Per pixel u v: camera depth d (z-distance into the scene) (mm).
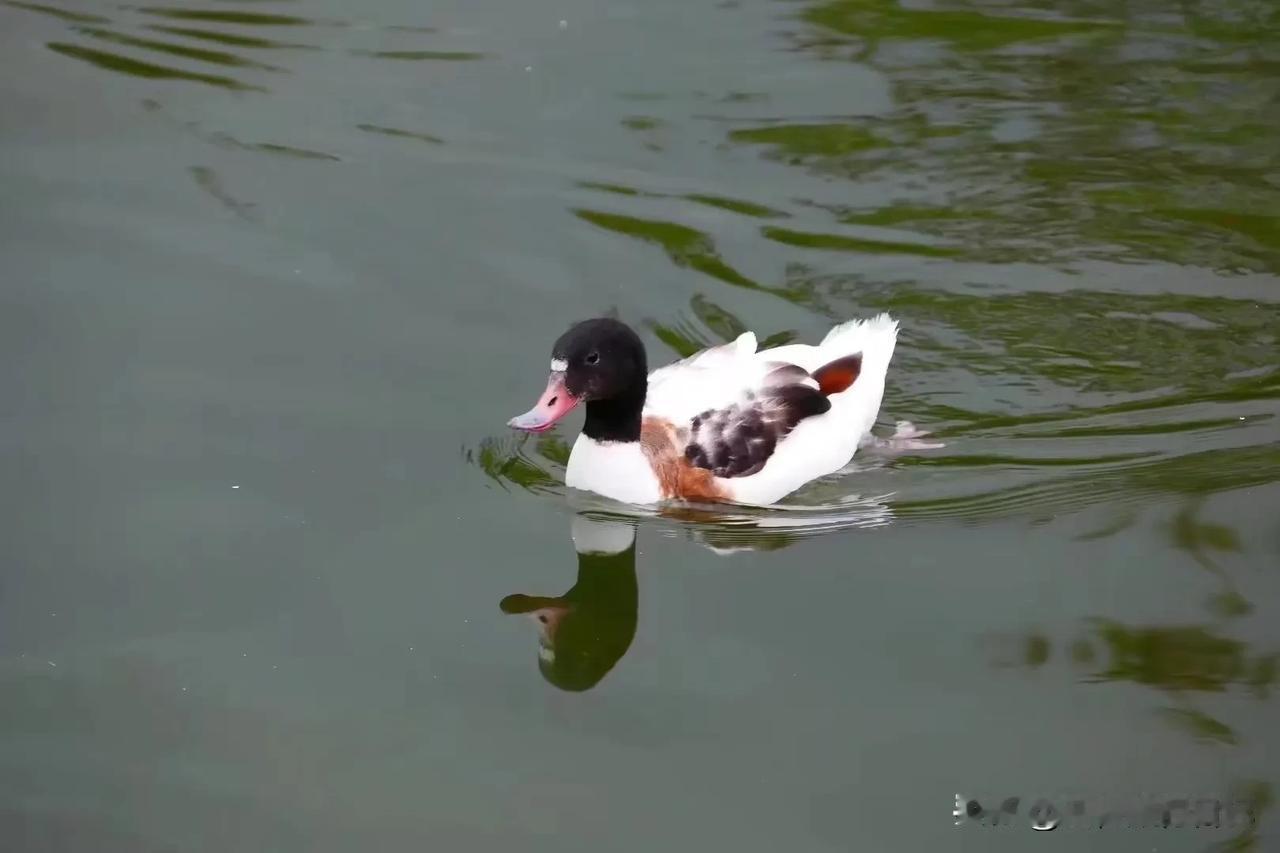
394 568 7582
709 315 9688
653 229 10461
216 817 6074
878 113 11859
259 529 7762
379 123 11617
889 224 10555
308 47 12719
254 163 11047
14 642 6938
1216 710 6660
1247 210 10695
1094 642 7098
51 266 9766
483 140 11430
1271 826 6062
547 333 9461
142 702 6648
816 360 8789
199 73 12203
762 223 10570
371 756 6445
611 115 11797
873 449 8734
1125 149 11391
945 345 9516
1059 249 10328
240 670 6863
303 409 8703
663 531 8102
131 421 8500
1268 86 12180
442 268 10031
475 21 13172
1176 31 13039
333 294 9727
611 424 8195
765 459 8273
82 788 6184
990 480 8422
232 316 9469
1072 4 13414
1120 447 8633
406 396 8867
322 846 5957
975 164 11234
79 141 11188
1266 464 8383
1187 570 7562
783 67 12516
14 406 8547
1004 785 6297
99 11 13125
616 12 13328
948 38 12984
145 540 7629
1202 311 9766
